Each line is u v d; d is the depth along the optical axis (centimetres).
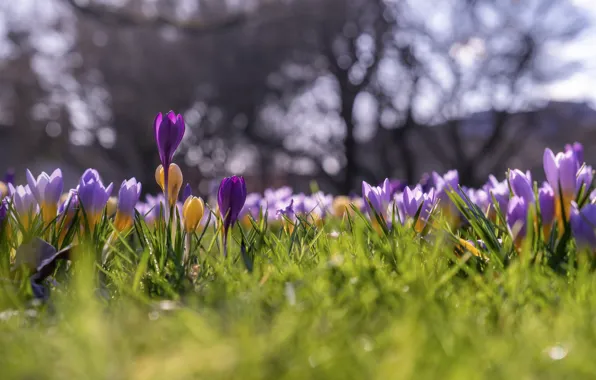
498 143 975
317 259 73
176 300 60
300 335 49
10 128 996
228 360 43
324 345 48
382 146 1000
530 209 65
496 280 62
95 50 974
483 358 45
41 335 50
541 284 60
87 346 46
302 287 59
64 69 992
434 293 58
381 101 976
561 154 72
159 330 50
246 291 61
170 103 1006
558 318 53
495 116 922
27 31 962
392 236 73
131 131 1008
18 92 977
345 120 1003
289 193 120
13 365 45
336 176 1038
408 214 79
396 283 61
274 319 53
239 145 1068
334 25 983
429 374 41
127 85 990
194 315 52
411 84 943
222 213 73
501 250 68
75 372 43
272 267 67
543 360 46
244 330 47
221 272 66
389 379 41
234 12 955
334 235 82
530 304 58
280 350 47
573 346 48
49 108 998
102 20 741
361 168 1009
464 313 56
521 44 872
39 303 58
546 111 991
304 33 1015
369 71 982
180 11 949
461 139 1002
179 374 42
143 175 1015
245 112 1036
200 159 1038
